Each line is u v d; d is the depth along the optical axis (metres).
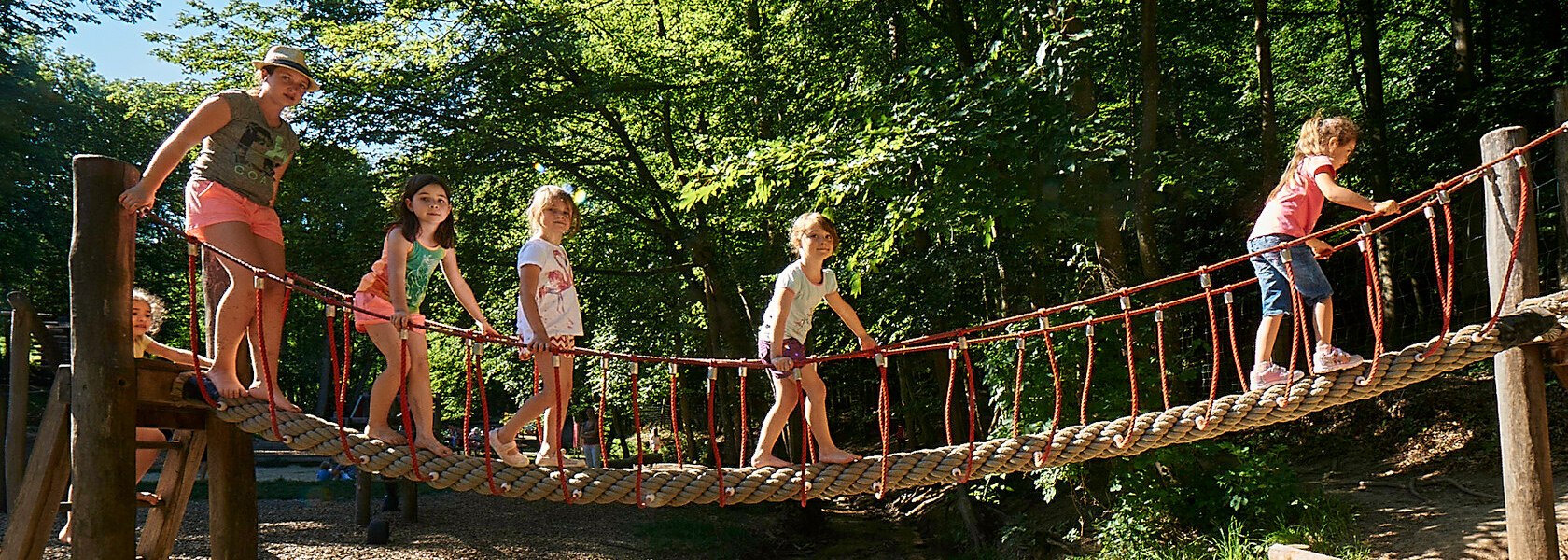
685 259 17.61
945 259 12.70
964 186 9.46
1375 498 10.88
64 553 9.43
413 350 4.78
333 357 4.59
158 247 26.77
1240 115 16.88
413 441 4.57
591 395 22.41
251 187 4.52
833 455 4.92
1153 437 4.82
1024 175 9.43
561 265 4.95
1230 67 17.70
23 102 21.05
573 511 16.36
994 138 9.42
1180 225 17.02
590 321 19.23
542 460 4.84
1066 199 10.16
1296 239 4.56
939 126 9.41
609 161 17.19
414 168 15.34
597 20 16.06
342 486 18.61
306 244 15.30
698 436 28.08
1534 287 5.18
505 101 15.18
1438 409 12.84
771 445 4.94
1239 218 16.70
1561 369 5.59
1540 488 5.45
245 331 4.65
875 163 9.54
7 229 23.14
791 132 14.25
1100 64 12.32
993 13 12.30
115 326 4.47
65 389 5.06
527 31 14.90
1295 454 13.63
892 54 13.59
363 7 15.20
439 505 16.58
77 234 4.45
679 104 16.23
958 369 15.66
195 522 12.54
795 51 14.98
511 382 23.12
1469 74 14.66
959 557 12.84
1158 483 10.36
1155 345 10.63
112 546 4.38
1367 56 14.83
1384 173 14.46
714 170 10.34
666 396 22.97
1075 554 10.77
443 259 5.05
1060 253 12.62
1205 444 10.19
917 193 9.77
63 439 5.02
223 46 14.71
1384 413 13.42
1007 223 9.43
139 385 4.57
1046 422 10.17
